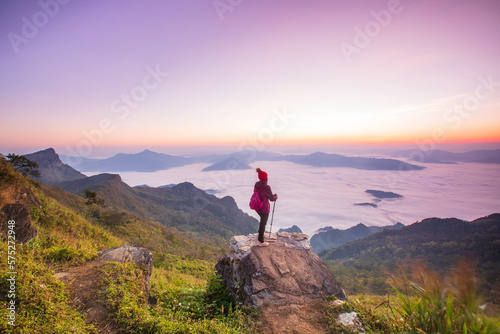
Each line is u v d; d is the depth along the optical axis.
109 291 4.13
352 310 4.63
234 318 4.50
